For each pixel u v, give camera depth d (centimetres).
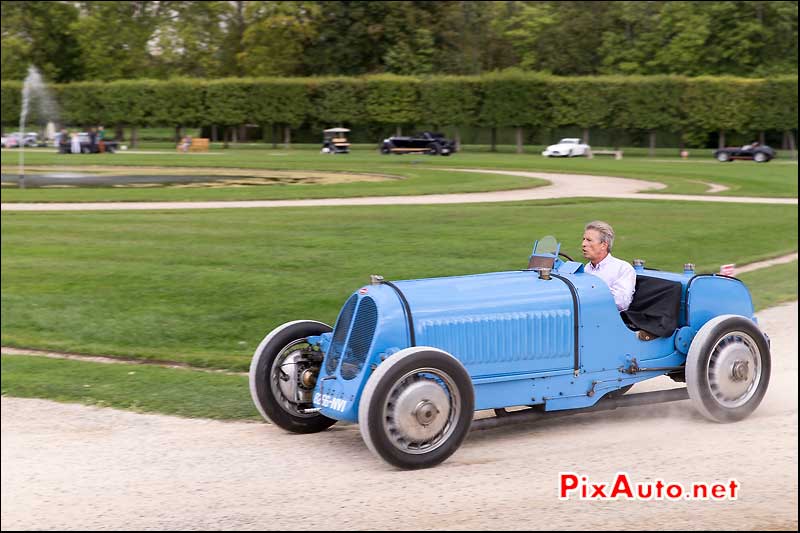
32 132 8912
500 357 670
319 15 9131
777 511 517
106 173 4544
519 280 705
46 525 518
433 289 668
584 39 9150
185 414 790
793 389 821
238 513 532
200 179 4122
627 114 7638
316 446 685
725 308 767
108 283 1485
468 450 660
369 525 507
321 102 8394
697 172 4762
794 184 3859
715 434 688
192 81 8506
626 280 749
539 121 7875
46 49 9719
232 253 1761
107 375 952
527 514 520
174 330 1195
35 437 716
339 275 1515
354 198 3069
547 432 707
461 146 9181
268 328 1196
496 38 9606
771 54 8262
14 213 2562
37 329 1220
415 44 8975
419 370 614
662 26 8631
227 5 9700
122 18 9700
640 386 859
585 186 3716
